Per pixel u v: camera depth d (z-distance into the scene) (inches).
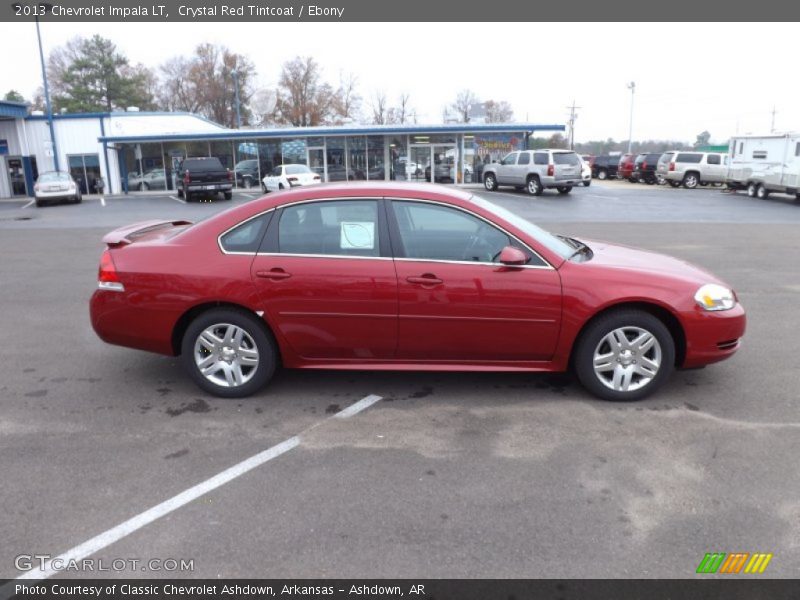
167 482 135.0
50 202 1096.2
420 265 169.8
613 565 108.4
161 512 124.0
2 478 136.6
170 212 899.4
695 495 129.3
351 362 178.2
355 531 117.8
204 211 908.0
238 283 171.6
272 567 108.4
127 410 172.9
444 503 126.7
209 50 2655.0
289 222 174.4
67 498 128.8
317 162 1316.4
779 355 216.8
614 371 174.4
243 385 178.5
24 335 247.1
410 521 120.7
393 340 173.3
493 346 173.0
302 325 173.2
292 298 171.2
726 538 115.6
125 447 151.0
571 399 178.7
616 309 172.2
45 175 1099.3
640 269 175.0
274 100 2140.7
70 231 637.3
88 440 154.8
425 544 114.0
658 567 108.0
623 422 163.6
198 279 172.9
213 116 2706.7
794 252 454.9
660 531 117.4
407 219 173.2
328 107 2687.0
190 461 144.2
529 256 170.6
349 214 173.3
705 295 171.2
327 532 117.6
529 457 145.5
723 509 124.4
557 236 208.7
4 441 154.2
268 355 177.0
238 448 150.3
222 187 1082.7
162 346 179.6
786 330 248.5
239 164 1318.9
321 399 179.9
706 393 182.9
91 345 233.0
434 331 171.6
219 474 138.3
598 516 122.1
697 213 786.8
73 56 2497.5
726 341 174.4
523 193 1123.3
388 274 169.2
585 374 175.2
